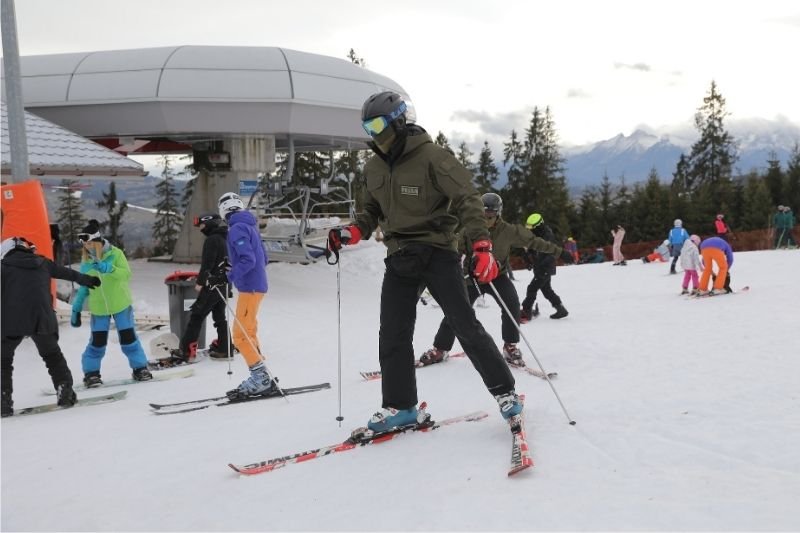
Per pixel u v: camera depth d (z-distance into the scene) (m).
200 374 7.18
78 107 16.20
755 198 50.12
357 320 11.38
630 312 10.04
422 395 5.14
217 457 3.90
